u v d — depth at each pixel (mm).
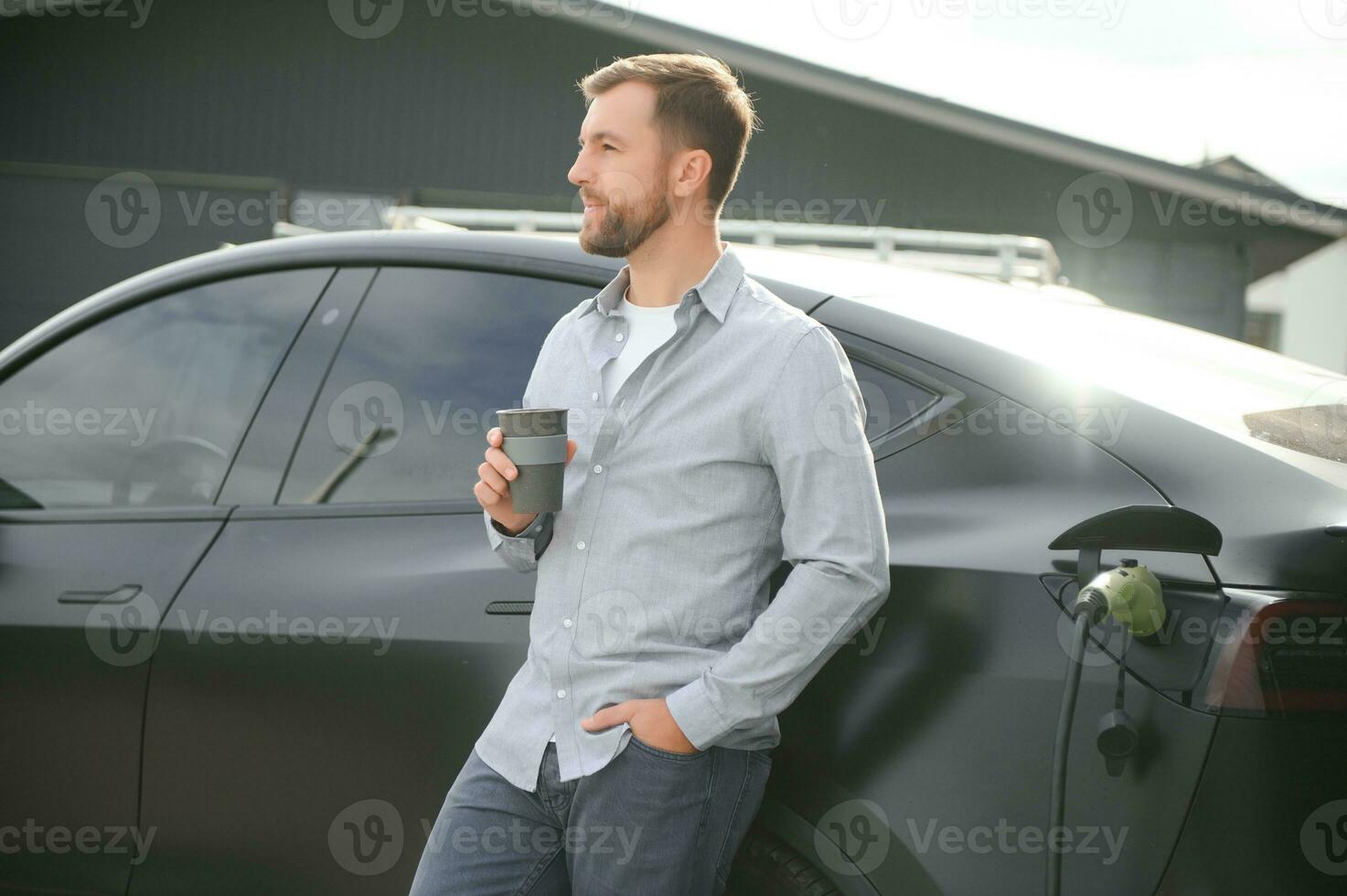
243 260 2697
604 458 1769
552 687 1756
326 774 2270
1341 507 1719
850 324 2094
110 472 2656
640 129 1782
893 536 1909
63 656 2496
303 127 17141
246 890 2352
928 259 6992
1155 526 1651
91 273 16500
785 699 1664
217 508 2498
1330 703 1619
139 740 2430
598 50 17062
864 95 16484
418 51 17141
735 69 16672
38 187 16609
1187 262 16156
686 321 1759
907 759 1804
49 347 2828
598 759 1696
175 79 17016
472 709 2139
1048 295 2672
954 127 16375
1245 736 1603
